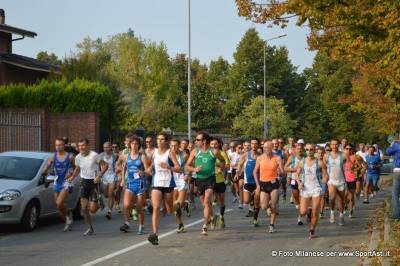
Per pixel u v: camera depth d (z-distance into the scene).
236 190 24.28
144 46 71.31
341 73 79.81
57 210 16.73
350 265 10.84
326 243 13.52
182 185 14.95
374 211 20.61
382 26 13.92
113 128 35.69
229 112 90.56
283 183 23.95
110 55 73.38
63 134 32.81
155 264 10.81
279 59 94.06
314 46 17.06
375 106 30.48
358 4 14.09
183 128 83.19
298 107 96.88
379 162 24.84
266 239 14.07
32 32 44.03
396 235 12.94
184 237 14.28
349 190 19.03
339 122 80.19
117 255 11.73
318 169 14.52
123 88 66.25
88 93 33.97
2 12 48.00
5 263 10.94
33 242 13.53
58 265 10.72
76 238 14.16
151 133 38.91
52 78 39.00
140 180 14.66
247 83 93.38
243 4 16.41
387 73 16.09
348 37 15.16
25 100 33.78
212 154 14.67
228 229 15.83
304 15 14.98
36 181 15.77
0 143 26.88
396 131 29.42
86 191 14.89
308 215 16.73
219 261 11.16
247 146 20.16
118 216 19.36
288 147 22.66
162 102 69.62
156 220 12.98
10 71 41.19
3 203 14.66
